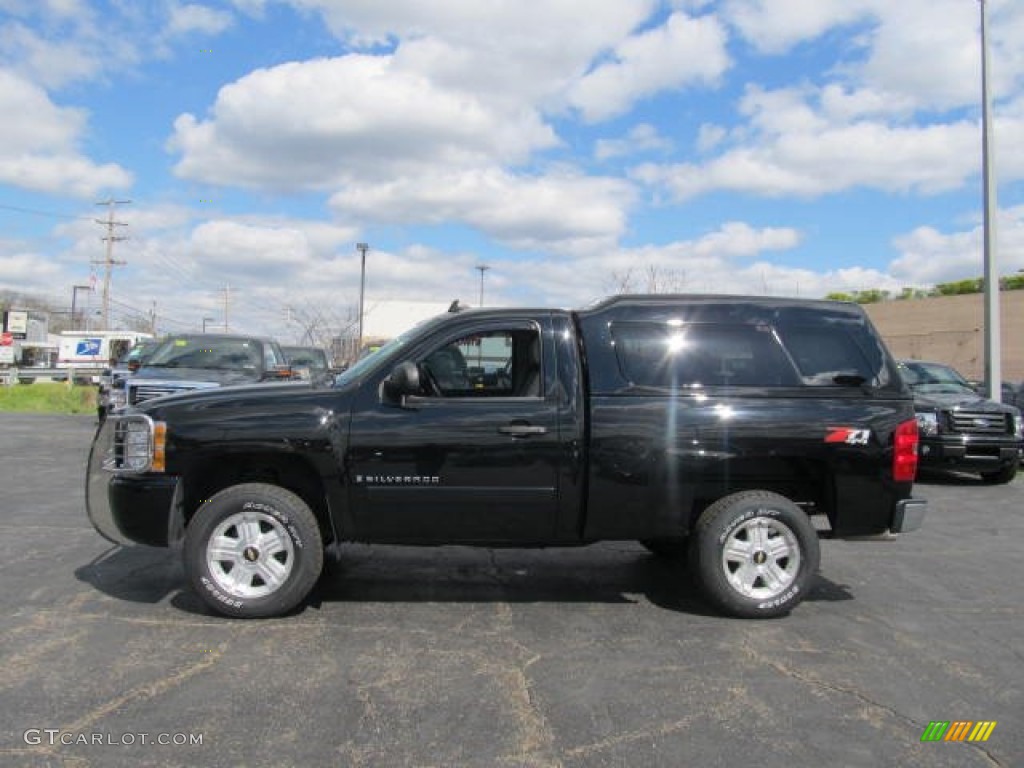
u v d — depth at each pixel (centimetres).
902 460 539
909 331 3488
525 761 337
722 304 555
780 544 532
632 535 538
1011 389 1557
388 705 388
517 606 549
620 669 439
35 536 717
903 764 340
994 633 509
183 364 1238
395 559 668
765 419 529
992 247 1510
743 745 354
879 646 482
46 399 2520
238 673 423
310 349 2191
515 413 523
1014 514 929
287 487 548
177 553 660
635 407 528
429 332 543
